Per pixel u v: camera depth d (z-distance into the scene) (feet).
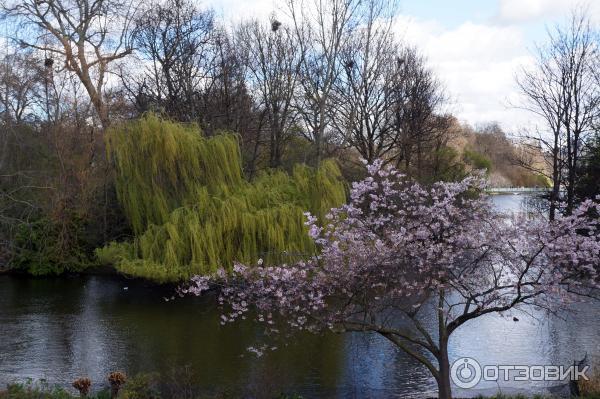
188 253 54.90
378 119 91.61
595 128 67.62
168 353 41.34
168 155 57.36
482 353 40.01
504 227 27.81
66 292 62.75
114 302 57.93
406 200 30.94
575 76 68.44
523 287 27.48
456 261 27.73
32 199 66.44
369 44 87.61
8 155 68.80
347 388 34.40
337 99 88.79
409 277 27.71
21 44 75.31
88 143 71.36
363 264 26.66
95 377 37.06
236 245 54.75
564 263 26.35
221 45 87.15
